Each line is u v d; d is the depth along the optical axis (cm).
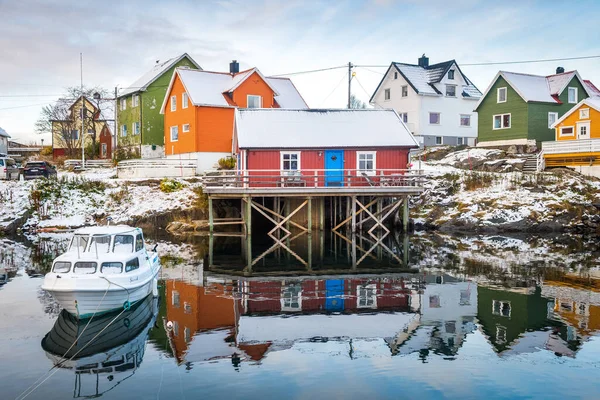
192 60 4772
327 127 2905
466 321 1318
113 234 1470
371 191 2644
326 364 1048
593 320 1324
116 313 1370
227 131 3897
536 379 974
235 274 1883
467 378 980
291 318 1354
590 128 3616
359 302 1501
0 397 911
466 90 5212
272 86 4038
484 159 3909
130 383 962
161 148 4656
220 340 1188
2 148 5309
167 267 2005
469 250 2377
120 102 5109
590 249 2402
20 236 2766
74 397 909
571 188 3166
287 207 2866
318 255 2253
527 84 4272
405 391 926
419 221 3075
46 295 1562
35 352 1112
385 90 5197
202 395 914
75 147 5647
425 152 4456
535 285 1689
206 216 3134
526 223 2941
